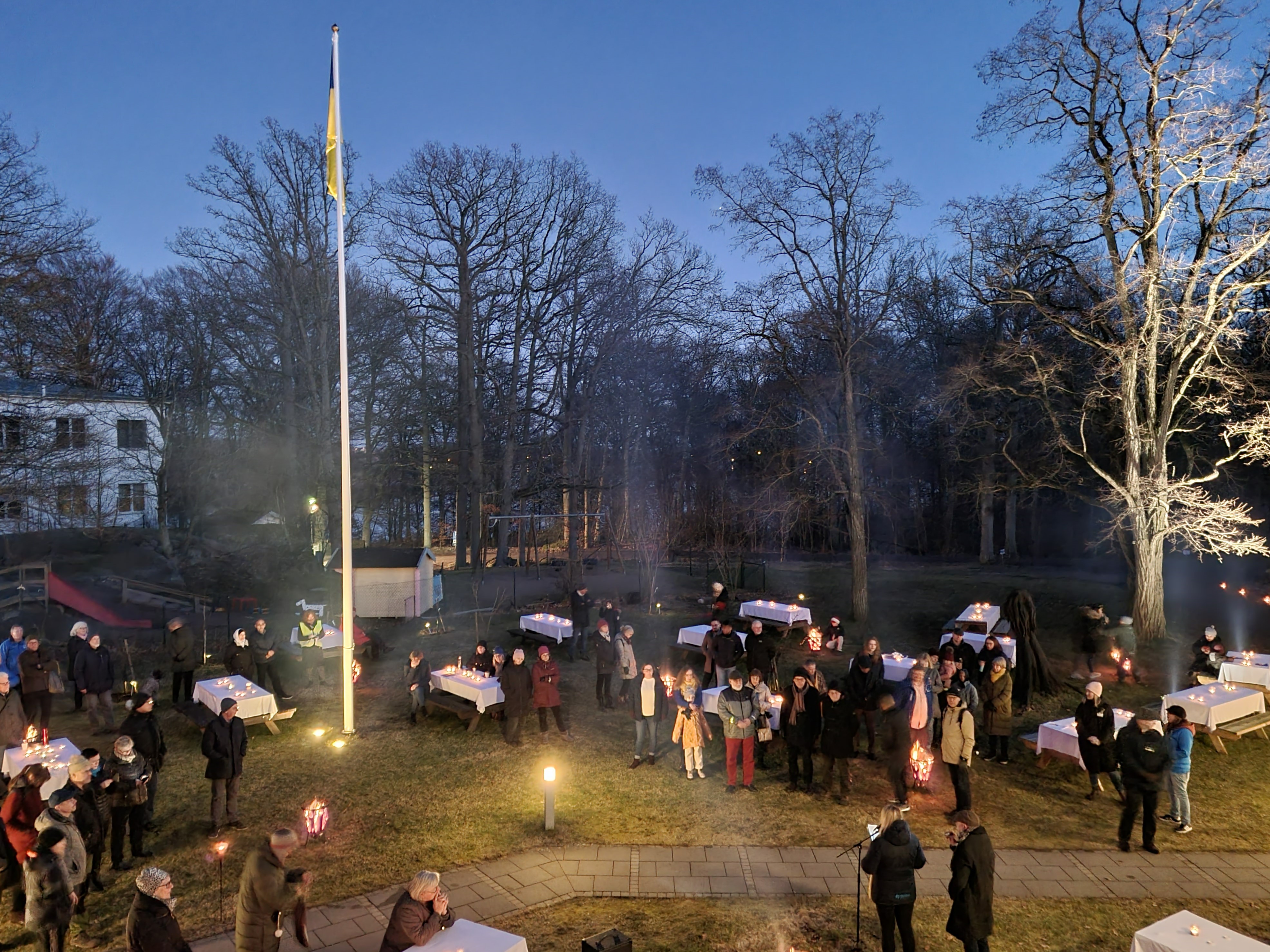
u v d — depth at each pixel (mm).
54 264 30750
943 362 34562
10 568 26672
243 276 37938
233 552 37938
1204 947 6688
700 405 48188
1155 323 20547
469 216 41094
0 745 11820
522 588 33031
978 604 23188
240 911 6953
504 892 9367
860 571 25031
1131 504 21328
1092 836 11008
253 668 16156
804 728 12195
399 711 16453
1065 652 21422
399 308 38719
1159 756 10414
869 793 12312
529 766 13383
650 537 32219
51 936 7555
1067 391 23188
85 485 34062
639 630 24031
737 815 11516
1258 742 14602
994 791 12477
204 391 45781
